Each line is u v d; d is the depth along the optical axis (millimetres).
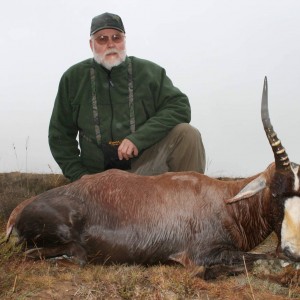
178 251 2004
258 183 1955
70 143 2801
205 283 1835
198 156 2689
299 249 1839
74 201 2045
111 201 2047
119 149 2490
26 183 4520
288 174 1889
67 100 2736
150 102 2705
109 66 2635
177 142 2650
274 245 2746
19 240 2041
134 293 1716
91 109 2660
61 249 1996
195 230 2006
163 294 1714
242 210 2047
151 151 2689
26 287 1721
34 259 2002
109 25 2627
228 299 1717
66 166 2771
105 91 2664
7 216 3166
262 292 1778
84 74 2695
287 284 1887
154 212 2023
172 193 2057
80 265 1955
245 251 2090
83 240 2021
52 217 1998
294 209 1868
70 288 1733
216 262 1984
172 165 2693
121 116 2650
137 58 2766
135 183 2092
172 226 2008
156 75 2730
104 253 2025
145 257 2014
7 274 1787
